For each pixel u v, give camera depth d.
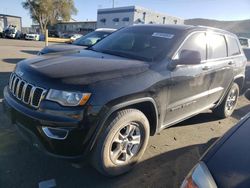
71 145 2.40
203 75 3.87
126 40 3.86
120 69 2.76
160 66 3.11
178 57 3.37
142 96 2.79
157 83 2.96
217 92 4.52
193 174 1.63
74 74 2.52
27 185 2.64
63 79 2.44
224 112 5.17
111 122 2.60
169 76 3.15
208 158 1.68
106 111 2.47
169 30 3.79
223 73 4.50
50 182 2.72
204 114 5.46
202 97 4.04
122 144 2.84
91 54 3.48
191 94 3.71
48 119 2.35
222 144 1.78
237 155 1.65
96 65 2.81
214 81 4.28
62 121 2.33
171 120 3.50
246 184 1.42
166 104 3.22
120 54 3.52
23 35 37.72
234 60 4.89
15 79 2.88
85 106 2.37
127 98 2.63
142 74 2.86
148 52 3.39
